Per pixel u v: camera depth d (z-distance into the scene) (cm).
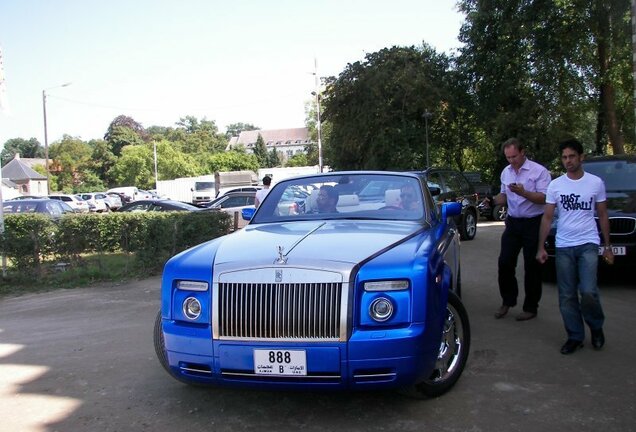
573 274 504
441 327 365
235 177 4266
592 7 2422
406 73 2956
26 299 865
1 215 1012
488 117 2906
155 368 494
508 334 568
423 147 3078
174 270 377
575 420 364
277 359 341
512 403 394
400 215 481
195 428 370
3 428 378
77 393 440
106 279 991
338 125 3262
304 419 378
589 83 2753
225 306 351
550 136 2706
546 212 525
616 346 520
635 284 801
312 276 342
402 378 338
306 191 520
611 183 841
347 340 335
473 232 1439
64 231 1006
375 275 342
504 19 2702
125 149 8100
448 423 365
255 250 379
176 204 1609
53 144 9988
